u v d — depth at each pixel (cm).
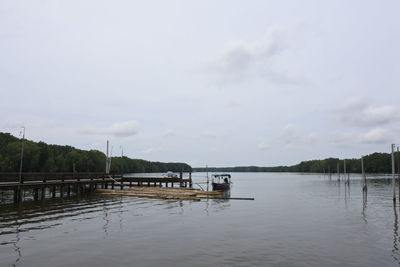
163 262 1422
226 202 3947
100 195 4709
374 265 1384
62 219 2506
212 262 1423
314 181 11312
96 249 1631
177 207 3391
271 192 6038
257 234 2019
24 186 3556
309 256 1520
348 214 2925
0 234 1945
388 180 11106
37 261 1427
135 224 2345
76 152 11469
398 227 2258
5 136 9506
